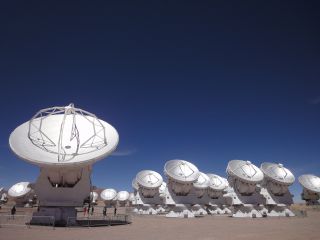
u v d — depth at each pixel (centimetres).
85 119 3641
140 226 3322
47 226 3088
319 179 7556
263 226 3344
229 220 4469
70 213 3288
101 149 3216
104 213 4962
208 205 6888
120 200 11488
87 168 3350
